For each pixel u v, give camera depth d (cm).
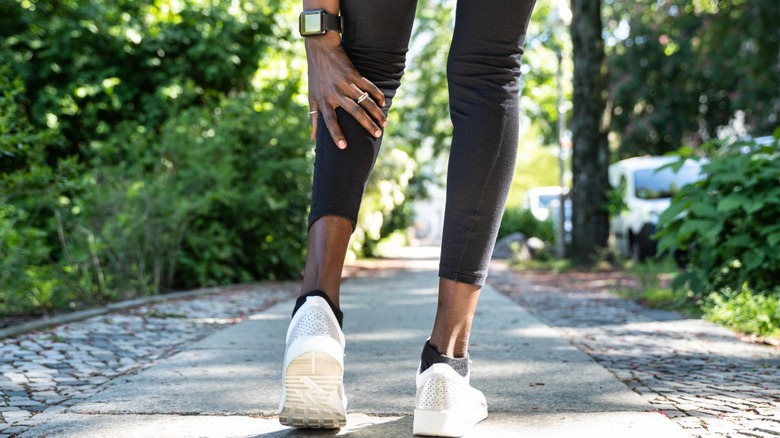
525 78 2517
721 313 488
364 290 815
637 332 453
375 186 1255
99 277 638
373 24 196
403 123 2644
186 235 816
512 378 301
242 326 489
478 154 197
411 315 555
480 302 661
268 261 978
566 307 612
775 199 500
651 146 2302
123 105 1038
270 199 931
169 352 380
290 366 189
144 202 701
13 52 965
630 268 1120
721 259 556
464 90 199
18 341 395
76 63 1009
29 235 532
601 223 1273
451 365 206
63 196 703
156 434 212
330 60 195
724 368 328
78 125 1005
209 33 1066
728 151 565
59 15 1025
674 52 2259
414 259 1734
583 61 1285
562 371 318
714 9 2228
